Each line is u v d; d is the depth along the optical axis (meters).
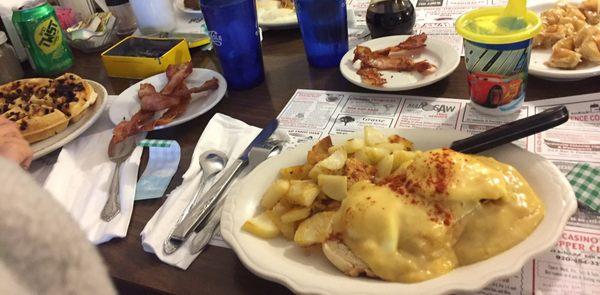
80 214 0.72
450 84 0.91
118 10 1.42
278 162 0.69
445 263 0.50
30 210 0.32
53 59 1.27
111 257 0.65
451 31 1.11
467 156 0.57
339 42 1.05
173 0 1.53
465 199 0.51
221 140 0.84
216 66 1.17
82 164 0.86
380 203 0.52
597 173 0.61
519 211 0.51
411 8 1.09
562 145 0.70
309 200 0.59
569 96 0.81
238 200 0.62
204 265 0.61
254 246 0.56
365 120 0.85
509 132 0.61
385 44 1.06
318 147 0.68
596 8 0.99
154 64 1.13
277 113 0.92
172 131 0.92
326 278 0.50
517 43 0.71
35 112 0.94
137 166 0.80
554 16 0.97
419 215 0.51
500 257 0.48
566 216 0.51
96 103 1.03
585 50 0.84
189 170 0.76
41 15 1.21
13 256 0.31
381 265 0.49
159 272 0.61
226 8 0.93
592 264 0.52
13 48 1.32
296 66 1.10
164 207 0.70
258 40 1.01
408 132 0.69
